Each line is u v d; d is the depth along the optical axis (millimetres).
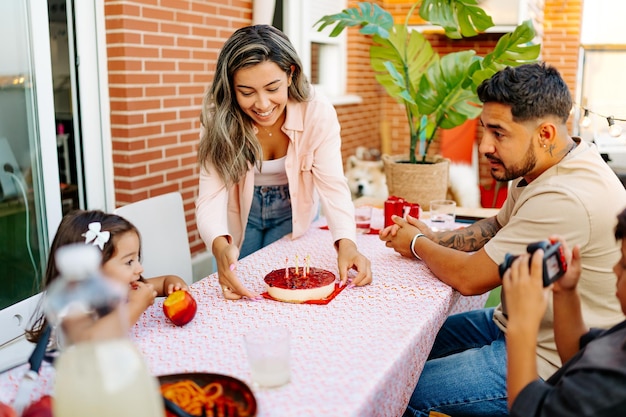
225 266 1605
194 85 3418
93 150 2969
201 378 1041
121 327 823
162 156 3234
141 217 2080
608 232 1427
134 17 2930
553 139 1488
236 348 1264
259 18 3809
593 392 907
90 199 2992
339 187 1952
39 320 1349
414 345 1313
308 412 1001
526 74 1469
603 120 5012
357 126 5852
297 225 2125
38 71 2445
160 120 3188
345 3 5422
